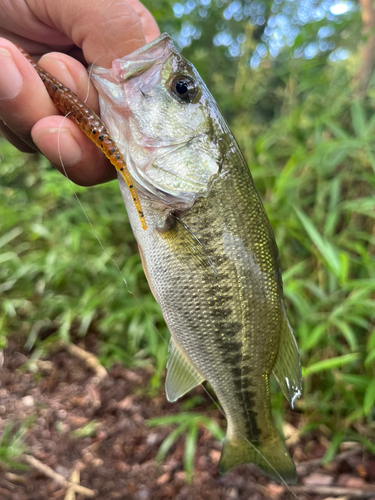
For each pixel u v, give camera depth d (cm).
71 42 12
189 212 11
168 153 11
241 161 11
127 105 10
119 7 10
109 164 11
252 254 11
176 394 12
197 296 11
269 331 12
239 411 12
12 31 11
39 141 10
